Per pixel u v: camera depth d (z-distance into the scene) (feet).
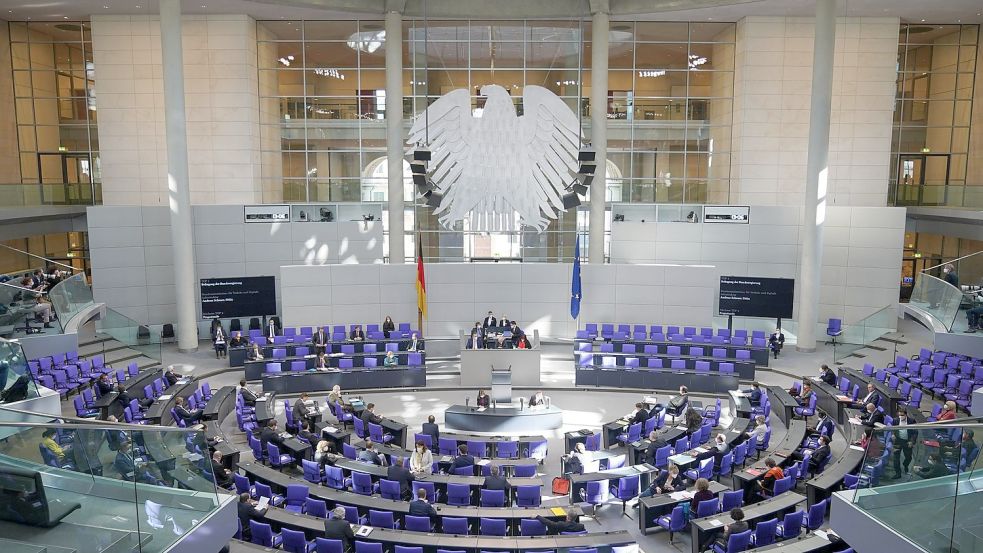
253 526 37.01
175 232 83.25
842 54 93.91
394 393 73.41
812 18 92.84
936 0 84.94
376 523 39.22
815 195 82.89
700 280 86.89
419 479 45.27
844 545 35.12
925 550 25.17
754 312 90.27
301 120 99.19
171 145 81.41
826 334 90.17
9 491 22.08
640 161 99.71
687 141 99.25
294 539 36.04
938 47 98.12
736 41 96.07
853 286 90.22
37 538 22.65
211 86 93.71
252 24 94.43
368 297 87.10
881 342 88.89
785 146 95.20
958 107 99.04
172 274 90.68
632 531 43.65
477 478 45.39
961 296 61.93
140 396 65.10
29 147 98.53
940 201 91.81
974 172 97.86
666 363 75.77
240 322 91.45
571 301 84.69
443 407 68.69
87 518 23.79
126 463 25.30
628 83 98.63
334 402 62.44
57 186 92.38
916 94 98.99
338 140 99.66
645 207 96.99
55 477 23.17
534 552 35.19
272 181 99.81
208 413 58.70
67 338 60.08
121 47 93.30
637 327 85.40
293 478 45.32
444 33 96.37
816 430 53.98
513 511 40.75
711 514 40.78
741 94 94.99
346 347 78.89
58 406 42.73
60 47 97.45
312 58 98.17
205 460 29.45
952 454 24.16
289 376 71.92
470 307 89.56
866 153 95.45
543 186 85.05
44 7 88.07
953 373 66.44
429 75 97.09
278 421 64.18
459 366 81.25
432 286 88.69
